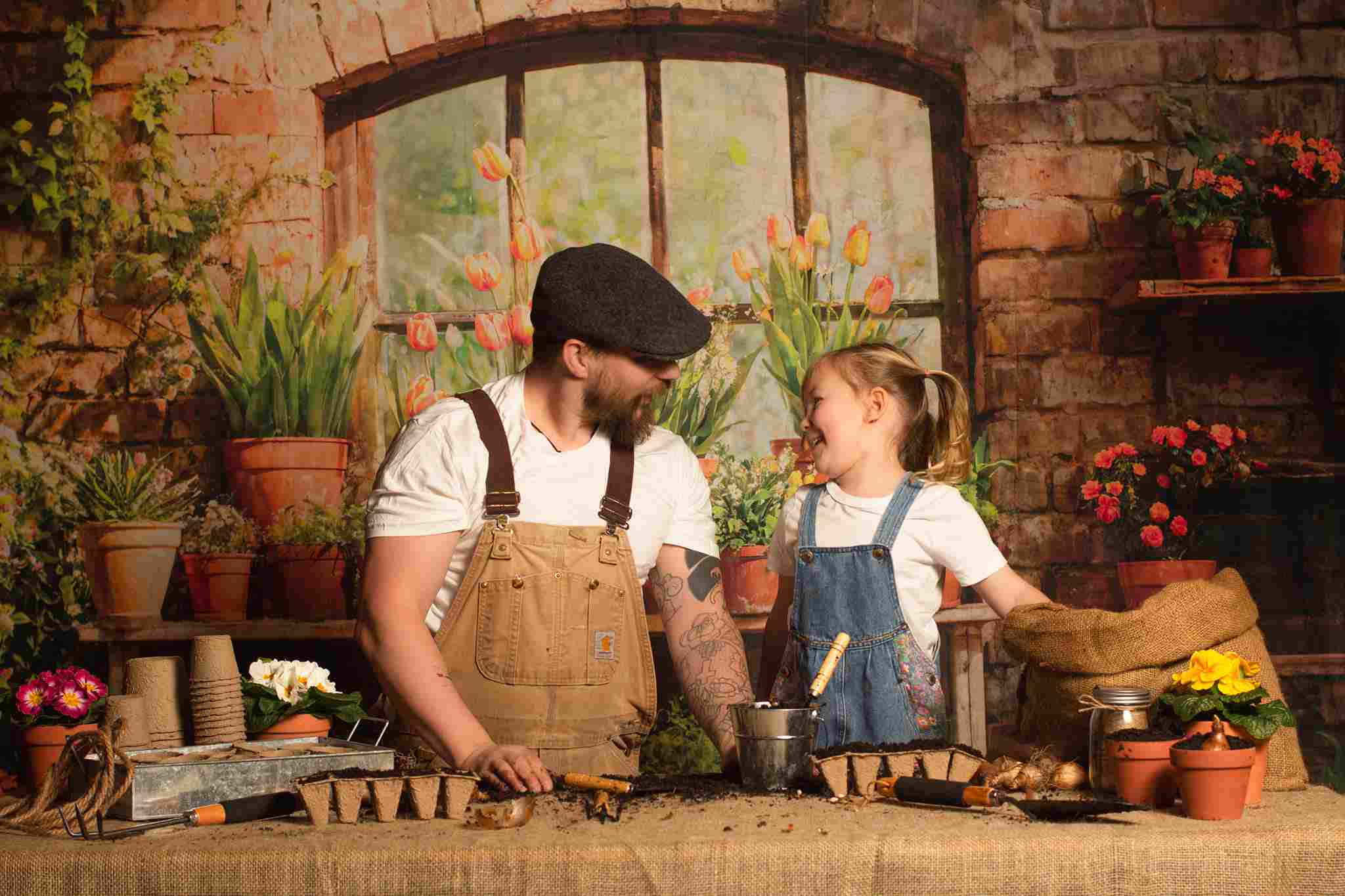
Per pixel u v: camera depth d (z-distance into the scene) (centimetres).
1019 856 111
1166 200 334
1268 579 344
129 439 352
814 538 206
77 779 128
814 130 362
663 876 110
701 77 363
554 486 168
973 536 199
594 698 168
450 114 363
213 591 329
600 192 361
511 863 109
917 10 356
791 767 139
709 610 177
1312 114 352
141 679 150
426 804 125
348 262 358
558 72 363
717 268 358
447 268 360
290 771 132
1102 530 345
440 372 357
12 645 343
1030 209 352
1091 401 349
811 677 201
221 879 108
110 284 355
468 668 165
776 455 348
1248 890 112
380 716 186
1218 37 354
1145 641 146
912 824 119
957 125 362
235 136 357
